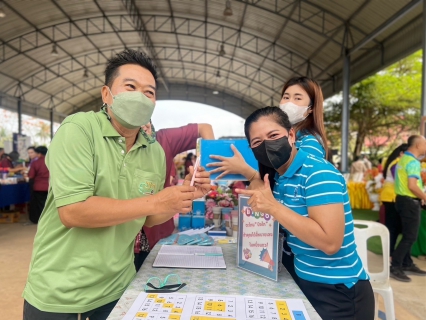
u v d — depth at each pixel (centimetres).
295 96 154
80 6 1088
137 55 106
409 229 323
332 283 108
